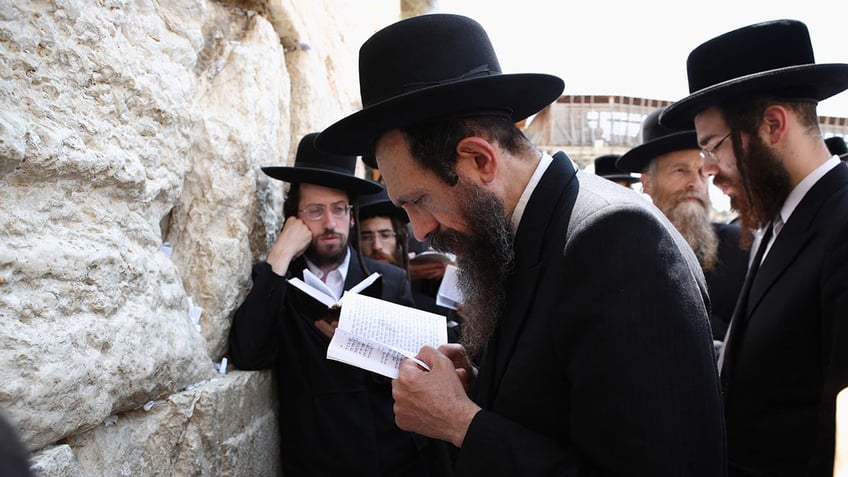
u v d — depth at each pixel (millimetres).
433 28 1244
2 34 1101
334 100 3988
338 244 2570
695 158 2973
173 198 1771
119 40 1462
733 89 1699
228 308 2141
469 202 1234
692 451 979
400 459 2387
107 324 1318
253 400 2129
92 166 1309
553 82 1271
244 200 2248
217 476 1814
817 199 1596
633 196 1225
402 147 1273
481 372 1337
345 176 2428
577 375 1068
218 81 2322
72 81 1284
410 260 3588
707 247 2943
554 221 1214
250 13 2604
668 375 997
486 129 1248
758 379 1635
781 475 1576
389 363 1599
